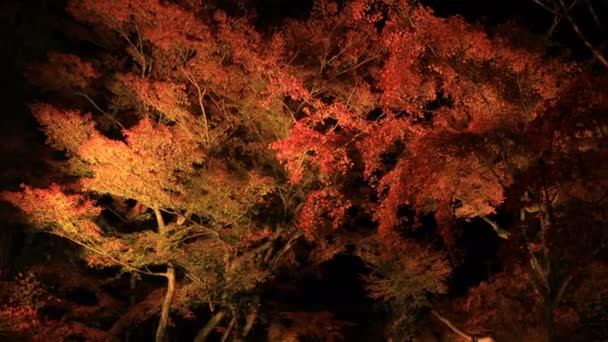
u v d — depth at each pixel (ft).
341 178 55.57
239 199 49.24
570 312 42.42
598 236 32.83
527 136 32.14
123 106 58.23
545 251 34.63
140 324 68.13
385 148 45.29
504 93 38.58
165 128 46.88
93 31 60.44
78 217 48.37
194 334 77.30
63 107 61.05
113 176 46.75
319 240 59.36
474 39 38.17
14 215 56.34
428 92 41.96
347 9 51.72
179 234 50.85
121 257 50.21
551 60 39.32
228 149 55.62
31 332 46.98
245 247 54.75
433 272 64.59
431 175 36.55
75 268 61.93
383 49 52.01
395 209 42.06
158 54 54.60
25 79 69.31
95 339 54.29
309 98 47.80
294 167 49.73
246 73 50.88
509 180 38.93
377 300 83.41
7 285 48.21
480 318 55.31
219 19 50.11
